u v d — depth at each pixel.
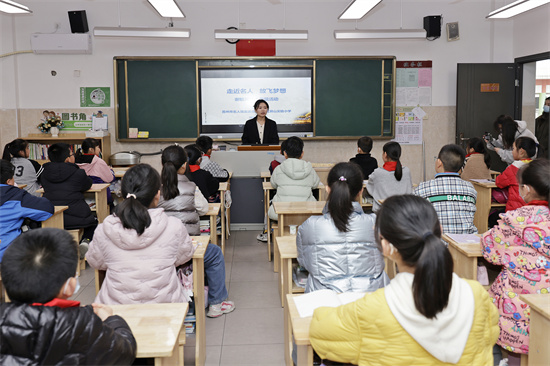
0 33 6.71
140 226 2.00
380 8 7.08
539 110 9.38
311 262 2.19
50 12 6.80
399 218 1.24
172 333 1.57
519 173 2.21
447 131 7.36
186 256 2.25
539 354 1.79
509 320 2.18
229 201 5.00
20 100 6.90
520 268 2.15
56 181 4.11
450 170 2.97
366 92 7.15
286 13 7.02
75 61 6.91
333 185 2.15
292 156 4.20
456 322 1.20
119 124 6.98
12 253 1.26
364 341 1.28
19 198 3.10
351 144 7.33
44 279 1.25
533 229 2.07
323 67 7.07
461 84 7.07
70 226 4.13
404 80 7.24
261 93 7.09
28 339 1.19
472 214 2.95
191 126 7.06
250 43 6.98
